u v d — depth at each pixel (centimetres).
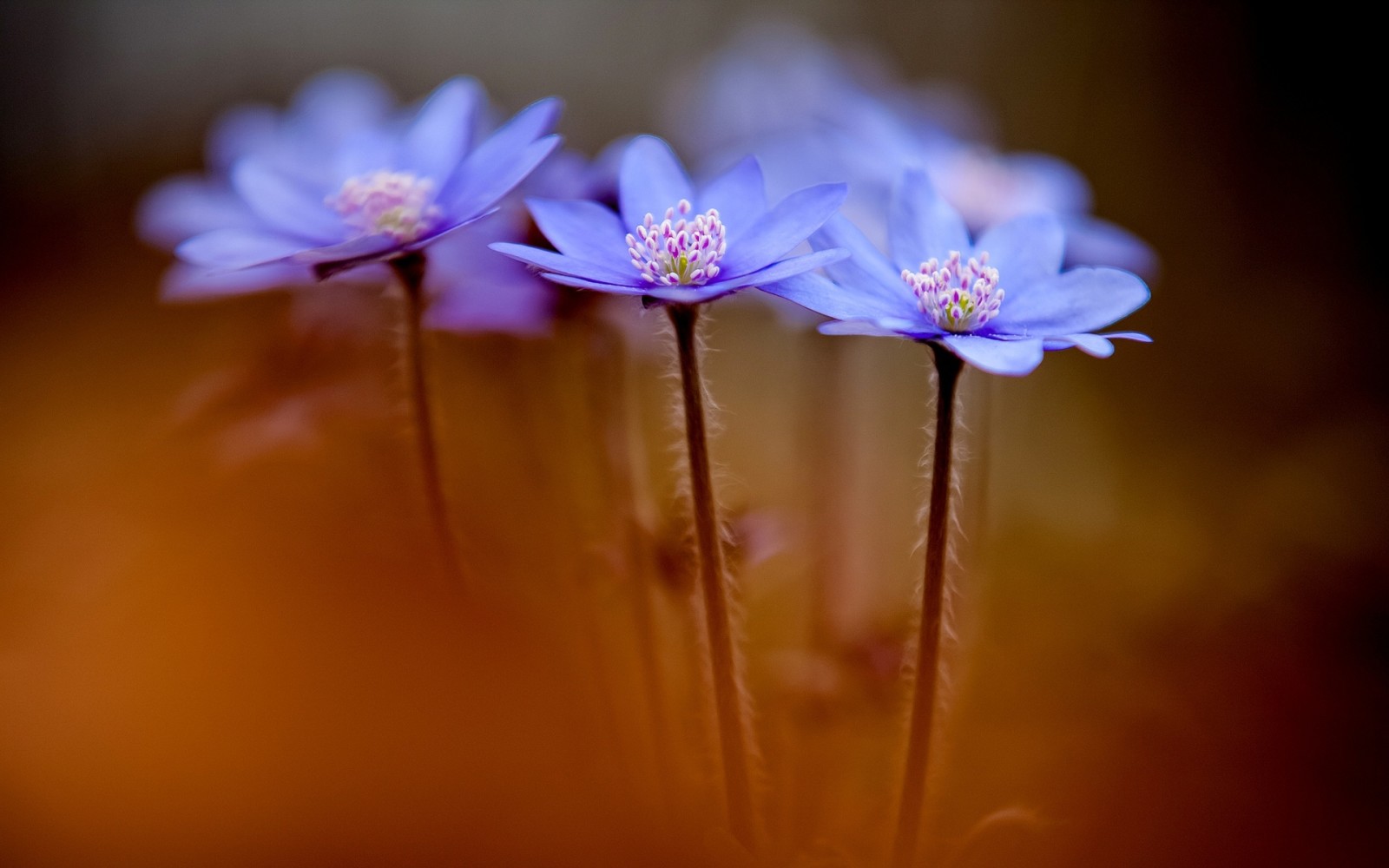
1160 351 48
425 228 26
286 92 71
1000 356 25
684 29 75
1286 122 55
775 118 42
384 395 29
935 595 25
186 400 29
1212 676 29
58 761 24
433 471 26
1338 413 40
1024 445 41
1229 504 35
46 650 26
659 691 27
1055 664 29
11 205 56
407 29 73
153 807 24
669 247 25
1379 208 52
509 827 24
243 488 28
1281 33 55
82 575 27
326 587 25
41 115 65
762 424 41
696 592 26
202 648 25
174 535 26
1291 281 51
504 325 27
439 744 24
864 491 34
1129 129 59
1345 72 53
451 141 27
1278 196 55
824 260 25
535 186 28
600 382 28
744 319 47
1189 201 56
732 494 34
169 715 24
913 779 26
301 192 27
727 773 26
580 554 28
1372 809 27
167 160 63
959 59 67
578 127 72
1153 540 33
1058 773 28
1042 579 32
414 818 24
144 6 68
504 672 25
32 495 28
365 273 27
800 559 31
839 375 30
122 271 46
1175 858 27
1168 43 58
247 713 24
